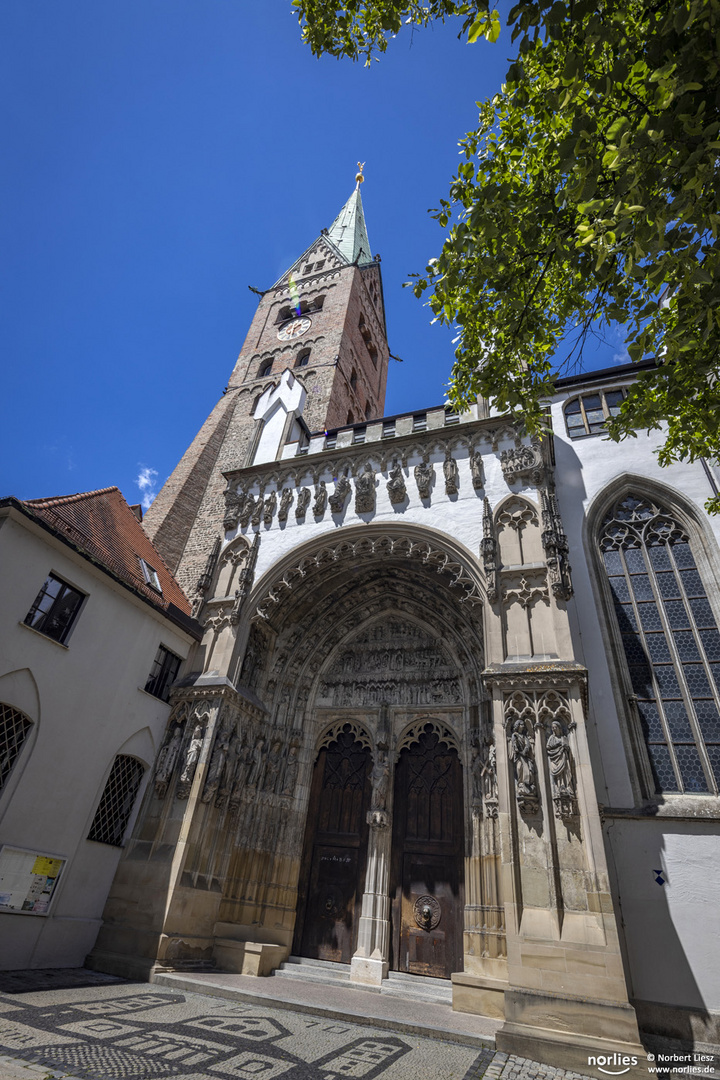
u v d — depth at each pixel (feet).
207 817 51.31
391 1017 35.45
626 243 24.54
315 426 108.06
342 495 65.16
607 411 66.90
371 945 50.78
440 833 55.06
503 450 60.03
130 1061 23.68
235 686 57.72
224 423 120.57
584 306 32.09
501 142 31.37
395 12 28.63
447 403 37.42
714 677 48.14
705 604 51.52
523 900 37.29
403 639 67.26
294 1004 36.65
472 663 60.54
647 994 37.06
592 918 35.47
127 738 51.31
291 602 66.28
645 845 41.70
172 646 58.59
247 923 52.85
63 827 44.24
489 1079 26.71
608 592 54.54
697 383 30.86
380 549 61.26
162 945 43.55
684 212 21.33
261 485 72.13
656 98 21.31
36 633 43.60
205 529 99.19
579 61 21.61
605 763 45.62
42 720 43.27
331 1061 26.53
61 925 43.01
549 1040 31.30
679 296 25.81
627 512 58.90
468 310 33.17
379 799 57.06
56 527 46.11
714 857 40.09
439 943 50.34
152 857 48.57
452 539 55.57
